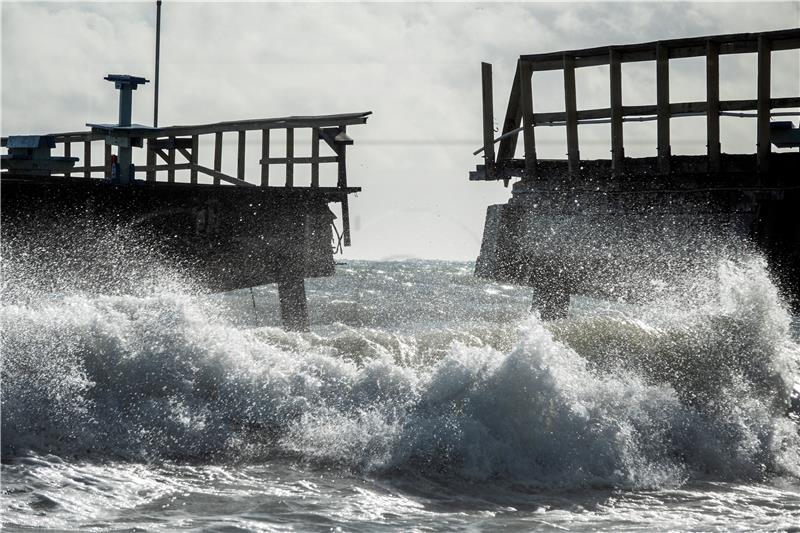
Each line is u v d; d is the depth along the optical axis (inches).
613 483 810.2
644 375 989.8
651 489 801.6
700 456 868.0
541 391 871.7
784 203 1283.2
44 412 855.7
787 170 1279.5
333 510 710.5
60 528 654.5
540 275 1492.4
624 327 1067.9
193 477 782.5
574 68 1438.2
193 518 682.8
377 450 831.1
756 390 976.9
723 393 969.5
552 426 856.3
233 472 797.9
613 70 1384.1
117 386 900.0
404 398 887.1
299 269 1696.6
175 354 928.3
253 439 858.1
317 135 1699.1
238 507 711.1
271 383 910.4
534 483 799.7
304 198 1701.5
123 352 924.0
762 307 1022.4
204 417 878.4
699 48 1333.7
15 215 1392.7
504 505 746.2
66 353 914.7
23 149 1772.9
